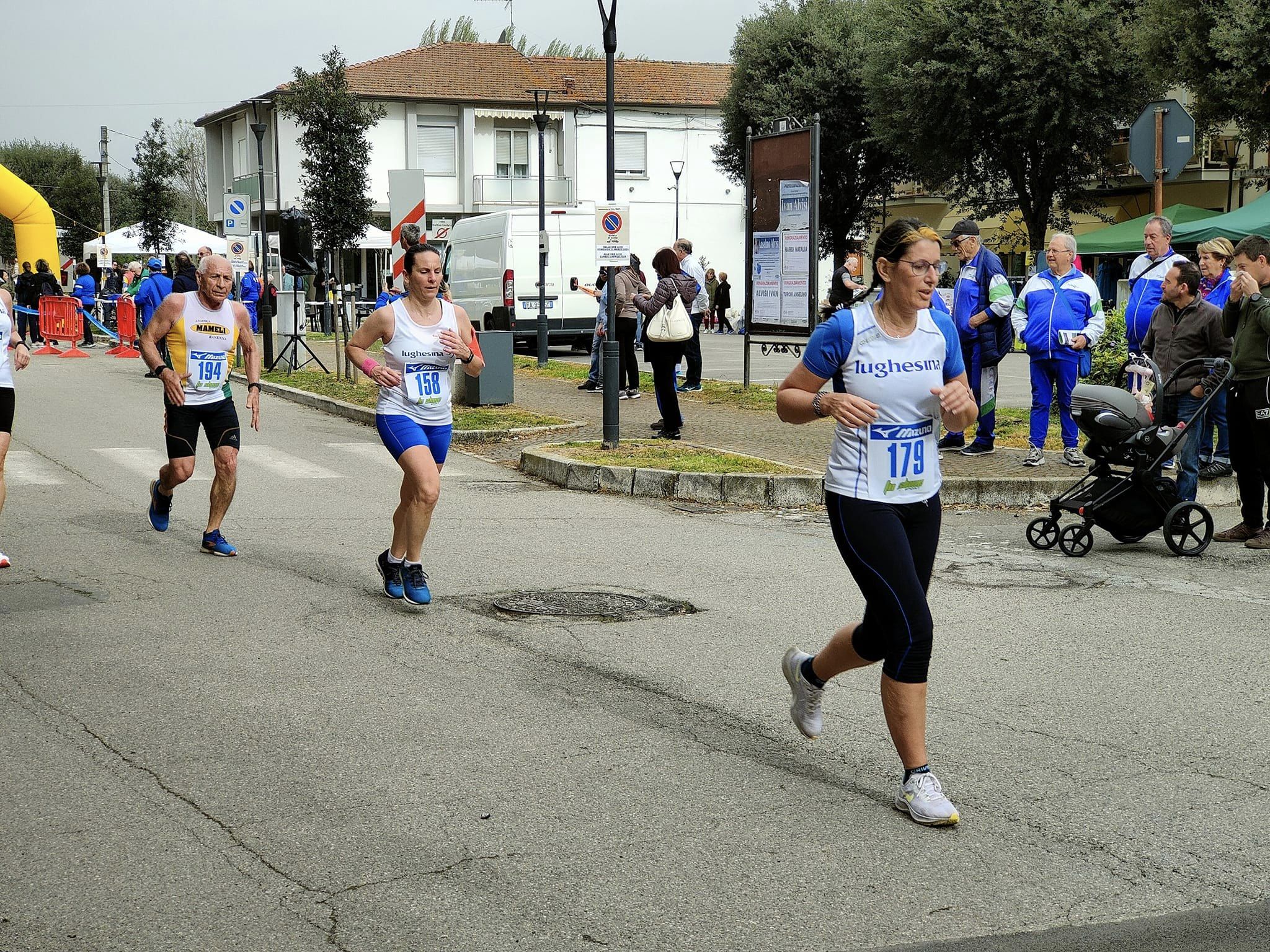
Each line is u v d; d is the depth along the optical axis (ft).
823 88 146.10
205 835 13.83
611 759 16.31
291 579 26.40
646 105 184.44
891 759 16.48
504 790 15.24
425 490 23.72
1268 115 92.63
